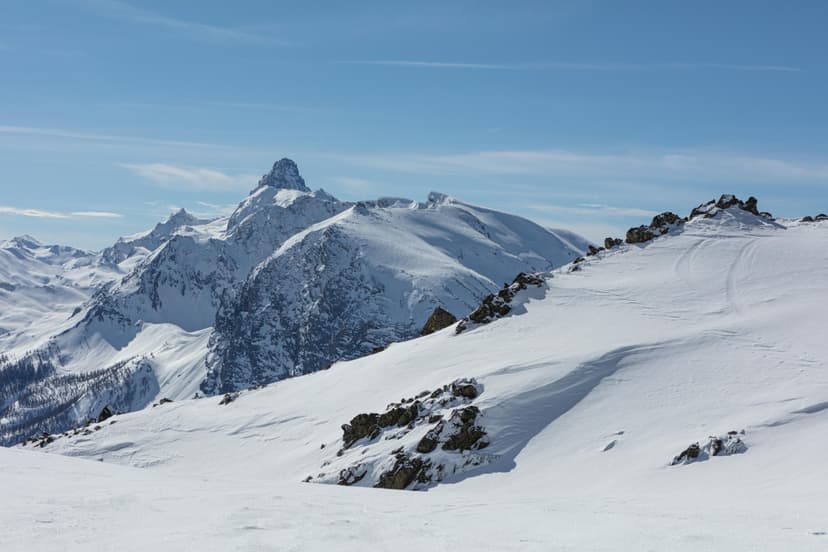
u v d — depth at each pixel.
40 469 27.56
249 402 101.00
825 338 63.84
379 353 106.81
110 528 15.41
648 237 119.06
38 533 14.58
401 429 62.91
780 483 34.56
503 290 102.69
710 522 20.14
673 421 50.59
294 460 71.44
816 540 16.30
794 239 108.81
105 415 110.50
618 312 86.38
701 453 43.12
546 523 19.52
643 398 56.12
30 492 20.08
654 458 44.59
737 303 82.44
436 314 122.75
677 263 103.94
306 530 15.87
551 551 14.82
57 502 18.47
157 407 108.00
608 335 76.25
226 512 17.94
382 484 53.94
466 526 18.42
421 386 76.69
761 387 53.66
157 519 16.73
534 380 62.81
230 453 81.31
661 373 60.09
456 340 92.44
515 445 54.16
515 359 73.00
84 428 102.31
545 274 107.19
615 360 64.12
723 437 43.47
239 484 28.70
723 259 102.38
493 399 60.34
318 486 31.53
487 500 28.69
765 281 89.75
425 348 94.25
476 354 82.62
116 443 90.94
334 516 18.55
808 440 41.44
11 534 14.39
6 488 20.64
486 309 98.50
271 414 91.69
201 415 98.50
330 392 93.38
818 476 34.41
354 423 69.50
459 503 26.05
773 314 74.06
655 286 94.50
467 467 52.75
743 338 66.00
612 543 15.84
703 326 73.88
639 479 41.53
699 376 58.09
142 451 87.12
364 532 16.11
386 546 14.73
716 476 39.03
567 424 55.25
